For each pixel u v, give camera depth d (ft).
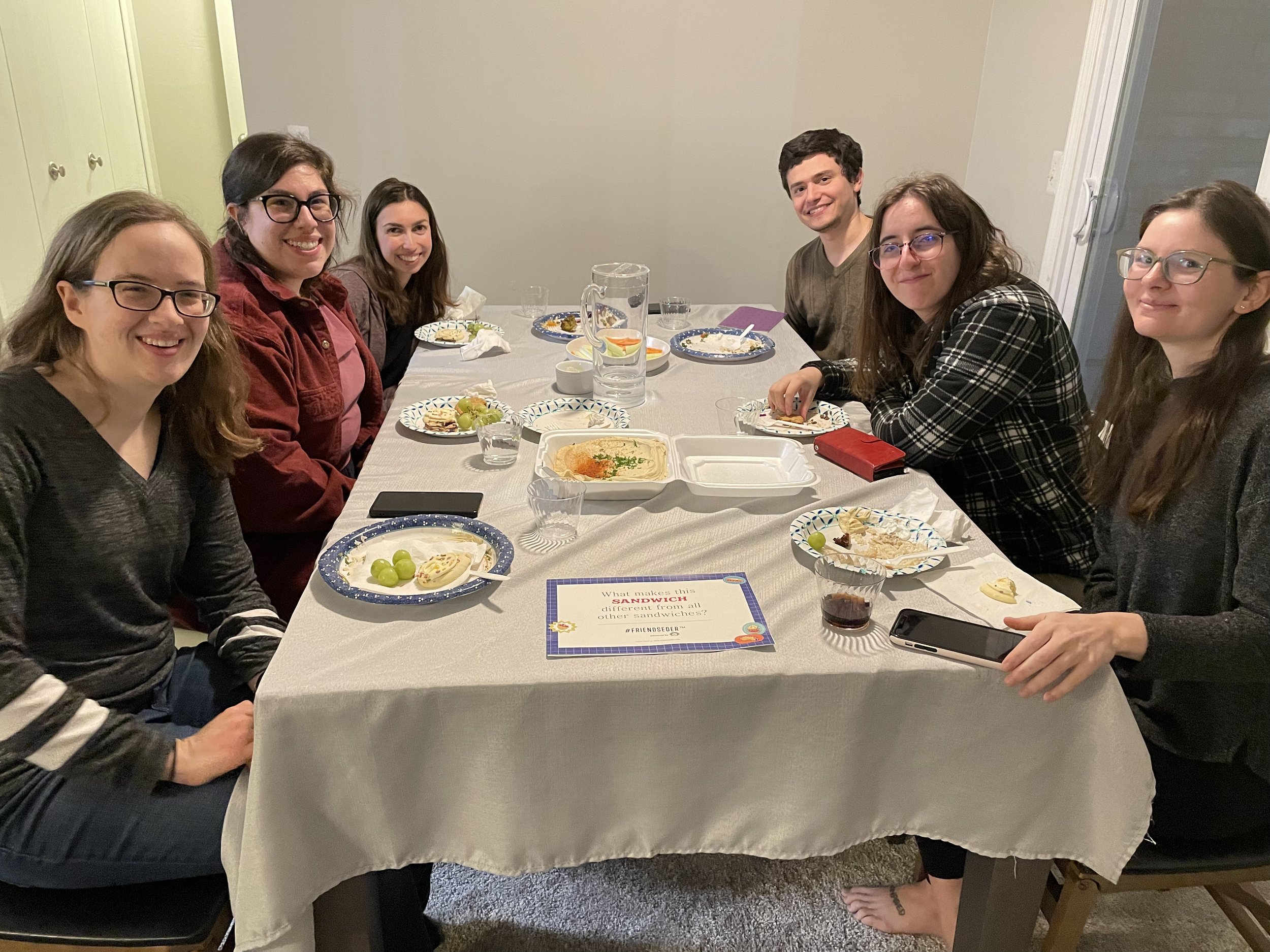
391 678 3.28
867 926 5.07
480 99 11.61
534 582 3.99
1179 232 3.76
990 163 11.86
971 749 3.58
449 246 12.39
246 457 5.31
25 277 9.98
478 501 4.73
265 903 3.28
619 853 3.71
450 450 5.52
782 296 12.88
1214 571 3.84
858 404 6.46
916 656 3.49
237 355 4.25
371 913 3.85
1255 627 3.51
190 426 4.06
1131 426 4.29
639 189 12.18
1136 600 4.20
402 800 3.46
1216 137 8.06
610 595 3.87
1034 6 10.59
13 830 3.43
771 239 12.54
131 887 3.57
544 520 4.57
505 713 3.31
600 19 11.32
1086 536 5.69
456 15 11.21
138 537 3.82
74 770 3.29
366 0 11.07
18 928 3.38
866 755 3.58
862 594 3.62
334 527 4.49
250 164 5.61
